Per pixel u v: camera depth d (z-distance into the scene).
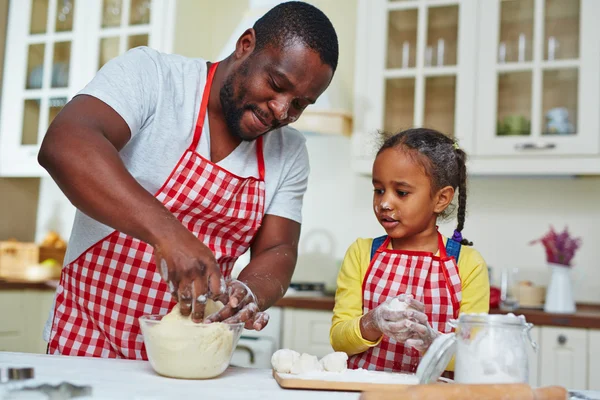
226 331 0.95
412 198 1.39
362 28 2.75
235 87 1.19
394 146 1.43
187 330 0.92
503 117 2.56
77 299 1.29
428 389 0.75
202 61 1.32
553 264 2.37
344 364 1.02
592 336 2.15
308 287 2.75
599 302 2.60
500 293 2.47
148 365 1.04
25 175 3.10
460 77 2.60
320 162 3.00
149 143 1.22
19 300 2.69
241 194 1.32
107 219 0.93
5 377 0.83
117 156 0.98
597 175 2.62
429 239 1.47
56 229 3.33
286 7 1.17
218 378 0.97
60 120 1.02
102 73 1.15
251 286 1.17
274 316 2.45
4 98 3.14
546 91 2.53
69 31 3.07
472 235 2.75
